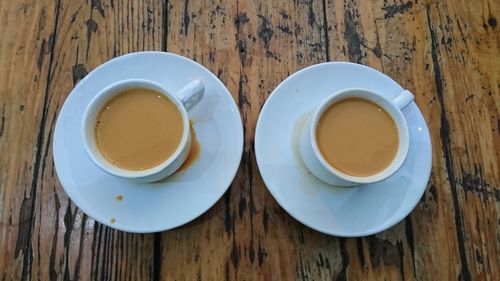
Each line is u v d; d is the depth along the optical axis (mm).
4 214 285
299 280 281
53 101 307
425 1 333
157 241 284
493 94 320
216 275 280
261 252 283
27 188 291
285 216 289
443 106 316
